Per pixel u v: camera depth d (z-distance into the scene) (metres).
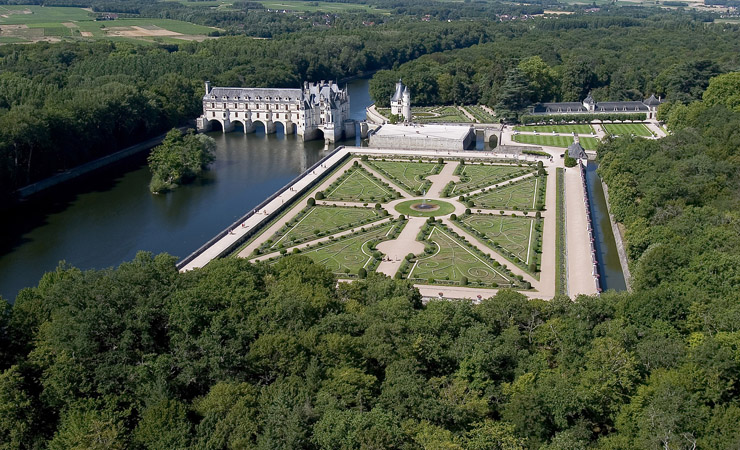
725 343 191.50
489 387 181.00
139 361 186.12
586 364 188.88
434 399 169.38
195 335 192.88
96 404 171.00
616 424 172.38
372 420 158.25
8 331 196.50
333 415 159.00
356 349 188.62
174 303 196.50
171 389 177.12
